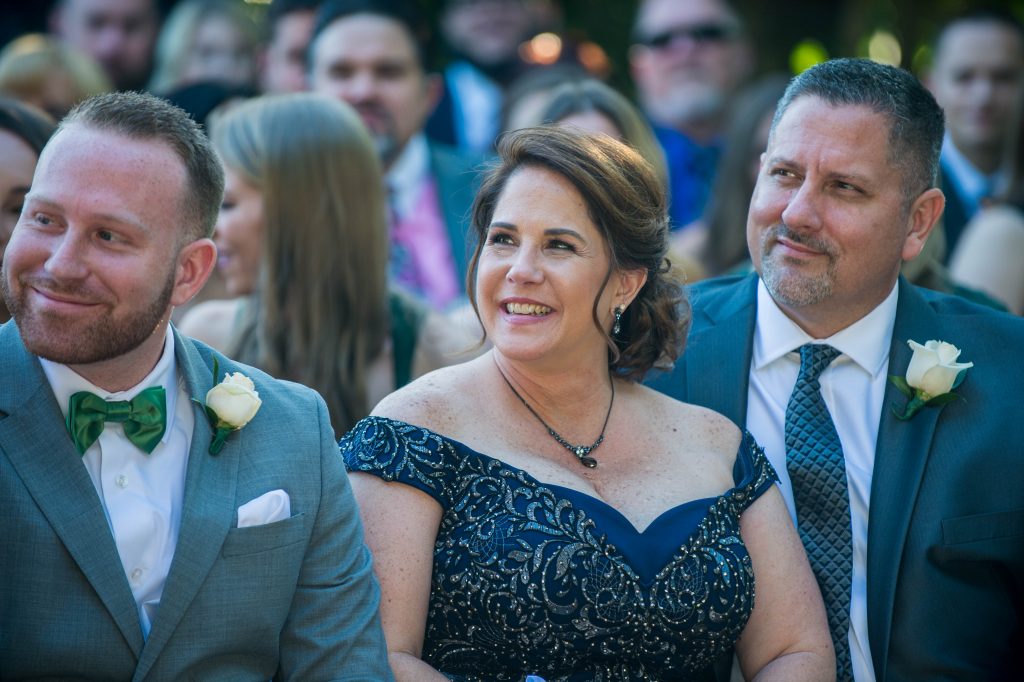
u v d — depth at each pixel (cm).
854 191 780
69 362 600
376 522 707
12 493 601
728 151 1305
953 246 1509
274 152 964
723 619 730
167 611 611
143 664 604
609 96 1203
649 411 803
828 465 794
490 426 755
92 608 602
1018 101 1316
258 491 650
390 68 1361
